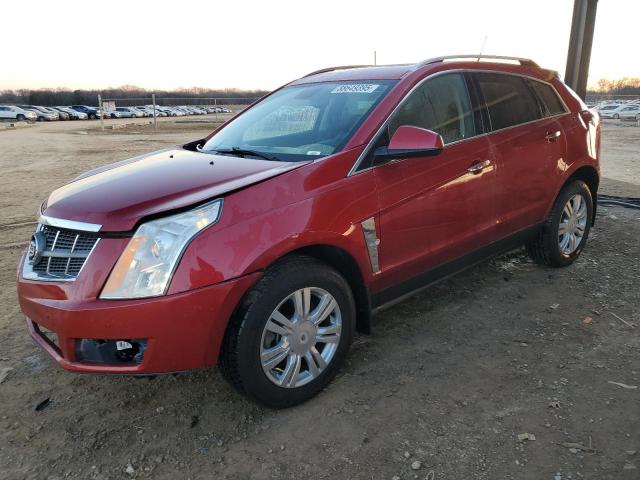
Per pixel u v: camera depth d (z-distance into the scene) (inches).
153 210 100.0
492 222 155.2
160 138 945.5
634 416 109.1
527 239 174.9
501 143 155.0
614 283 177.8
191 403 118.0
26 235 254.7
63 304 99.9
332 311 117.9
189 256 97.5
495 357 133.5
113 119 2202.3
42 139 968.3
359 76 150.8
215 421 111.7
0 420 112.8
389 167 126.0
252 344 104.7
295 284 108.5
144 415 114.1
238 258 100.6
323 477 95.4
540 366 128.8
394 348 138.9
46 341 112.0
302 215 108.9
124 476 97.0
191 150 153.0
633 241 222.1
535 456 98.6
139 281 97.0
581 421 108.0
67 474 97.7
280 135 141.4
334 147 124.0
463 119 147.9
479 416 110.4
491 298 167.6
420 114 137.1
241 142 146.9
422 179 132.2
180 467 98.8
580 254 205.6
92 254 99.9
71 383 126.6
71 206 109.2
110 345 101.1
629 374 124.3
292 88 165.3
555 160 173.6
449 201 139.6
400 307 162.7
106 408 116.8
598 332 144.9
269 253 103.6
